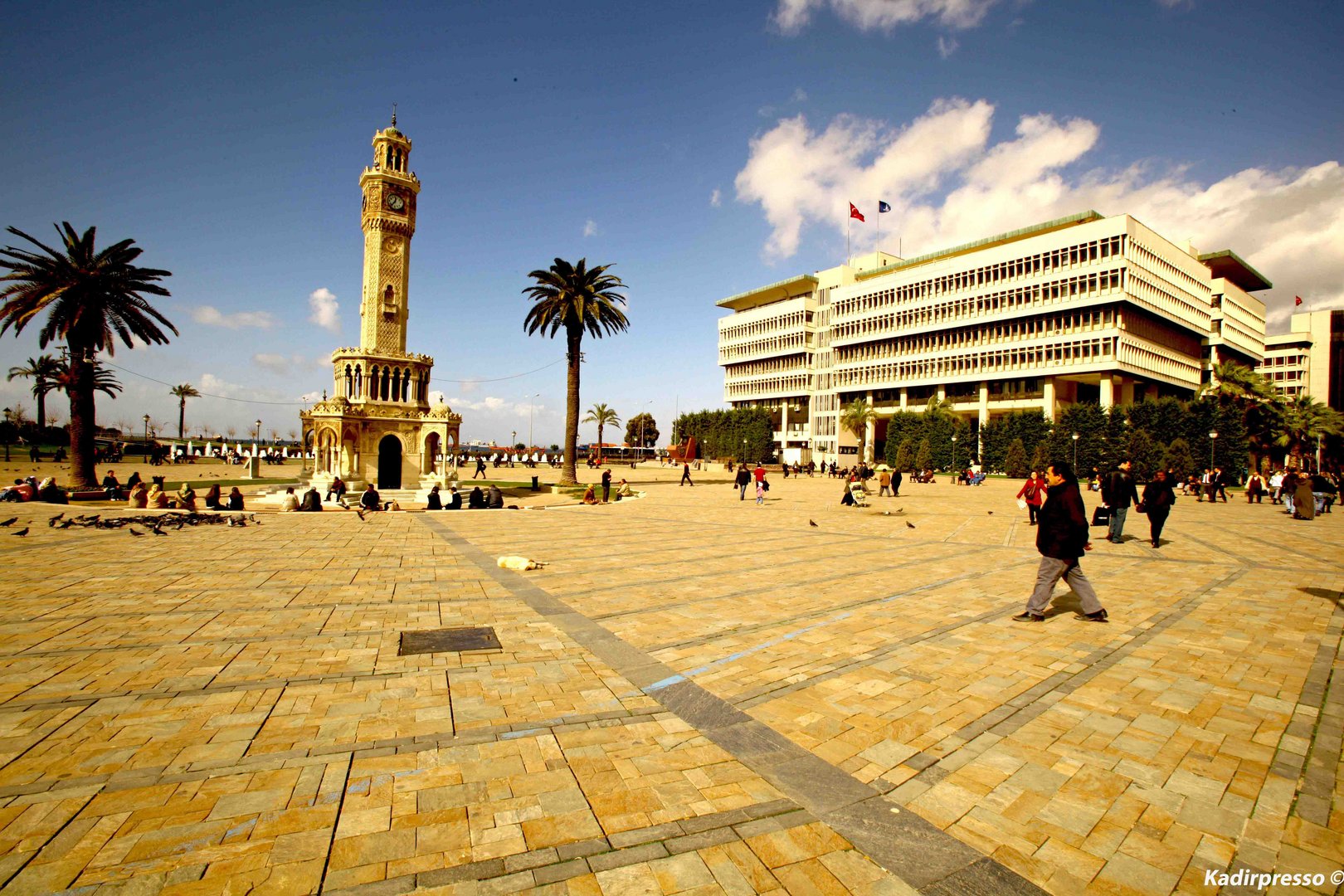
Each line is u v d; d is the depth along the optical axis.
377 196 35.97
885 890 3.03
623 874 3.11
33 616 7.66
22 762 4.02
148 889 2.88
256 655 6.33
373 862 3.15
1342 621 8.17
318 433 33.34
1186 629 7.75
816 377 95.31
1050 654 6.75
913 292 76.81
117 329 28.75
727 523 20.98
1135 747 4.57
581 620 7.99
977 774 4.18
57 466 53.72
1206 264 79.25
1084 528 7.84
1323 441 63.41
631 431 143.38
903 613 8.49
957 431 67.75
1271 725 4.96
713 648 6.88
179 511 19.55
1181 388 71.12
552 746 4.48
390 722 4.82
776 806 3.76
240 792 3.75
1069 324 62.06
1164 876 3.15
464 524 19.94
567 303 37.22
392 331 36.25
